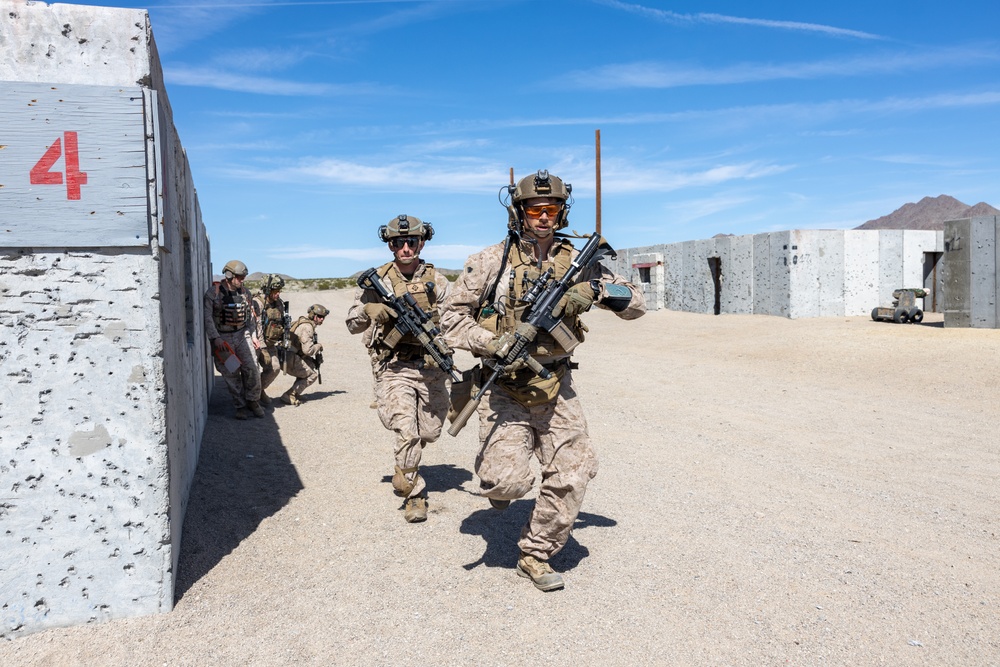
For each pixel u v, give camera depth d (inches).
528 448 145.8
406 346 197.6
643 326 850.1
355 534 179.0
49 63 128.4
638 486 218.1
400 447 189.2
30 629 129.6
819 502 202.5
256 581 150.6
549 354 141.0
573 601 139.6
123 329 132.4
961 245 592.1
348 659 119.3
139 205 131.6
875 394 396.2
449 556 163.9
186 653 121.6
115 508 133.0
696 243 1031.0
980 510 195.8
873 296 870.4
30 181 126.4
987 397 378.0
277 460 254.1
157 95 134.9
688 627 128.9
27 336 128.1
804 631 127.4
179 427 171.8
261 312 365.7
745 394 397.4
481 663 117.4
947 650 121.0
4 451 127.6
